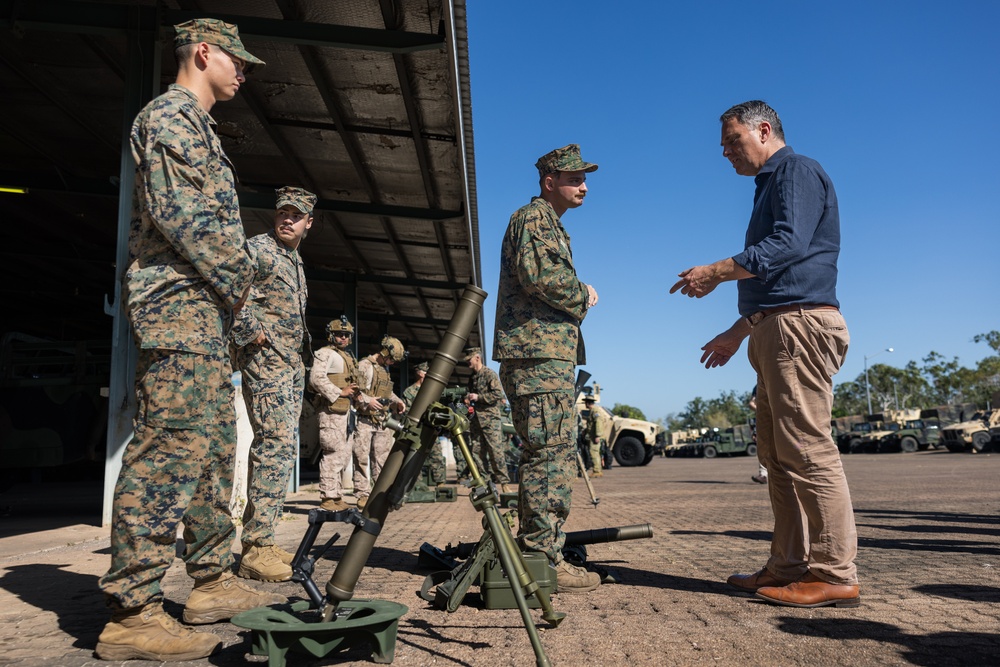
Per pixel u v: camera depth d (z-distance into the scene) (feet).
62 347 31.65
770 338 11.43
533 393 12.25
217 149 9.44
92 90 29.71
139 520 8.75
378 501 8.48
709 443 145.79
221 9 24.59
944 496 33.42
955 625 9.86
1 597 12.05
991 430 113.70
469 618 10.72
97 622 10.41
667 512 27.12
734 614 10.67
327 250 47.93
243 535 14.12
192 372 9.01
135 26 23.45
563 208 13.39
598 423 61.82
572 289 12.09
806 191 11.46
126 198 22.91
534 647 7.68
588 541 14.03
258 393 14.14
